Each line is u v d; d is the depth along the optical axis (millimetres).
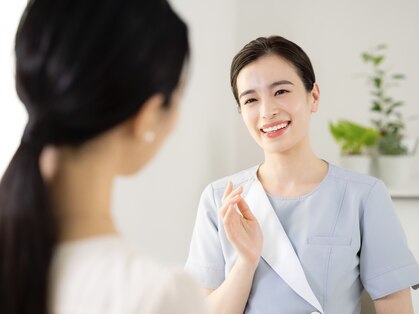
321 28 2248
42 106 364
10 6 1016
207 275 1193
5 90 1014
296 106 1111
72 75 352
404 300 1097
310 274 1091
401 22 2193
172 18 391
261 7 2279
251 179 1226
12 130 1016
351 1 2225
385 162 1895
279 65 1106
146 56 365
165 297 362
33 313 364
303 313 1073
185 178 1620
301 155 1160
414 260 1107
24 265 365
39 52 364
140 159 411
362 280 1123
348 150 1984
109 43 354
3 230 372
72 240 390
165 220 1479
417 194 1819
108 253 385
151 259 397
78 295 371
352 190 1138
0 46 1008
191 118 1637
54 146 379
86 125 365
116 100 360
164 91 385
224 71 2037
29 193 372
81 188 388
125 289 364
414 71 2193
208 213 1226
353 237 1104
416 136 2199
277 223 1130
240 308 1076
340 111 2252
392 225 1113
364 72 2229
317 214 1130
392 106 2062
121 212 1226
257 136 1153
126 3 367
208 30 1784
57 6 368
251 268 1055
